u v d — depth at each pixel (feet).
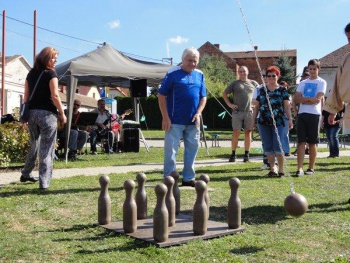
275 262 11.11
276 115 25.44
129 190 13.61
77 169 31.63
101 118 49.98
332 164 33.06
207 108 136.15
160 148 59.06
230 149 52.65
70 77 37.47
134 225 13.57
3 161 33.04
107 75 39.37
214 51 228.43
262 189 21.54
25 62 127.65
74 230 14.25
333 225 14.73
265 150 26.13
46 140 21.79
